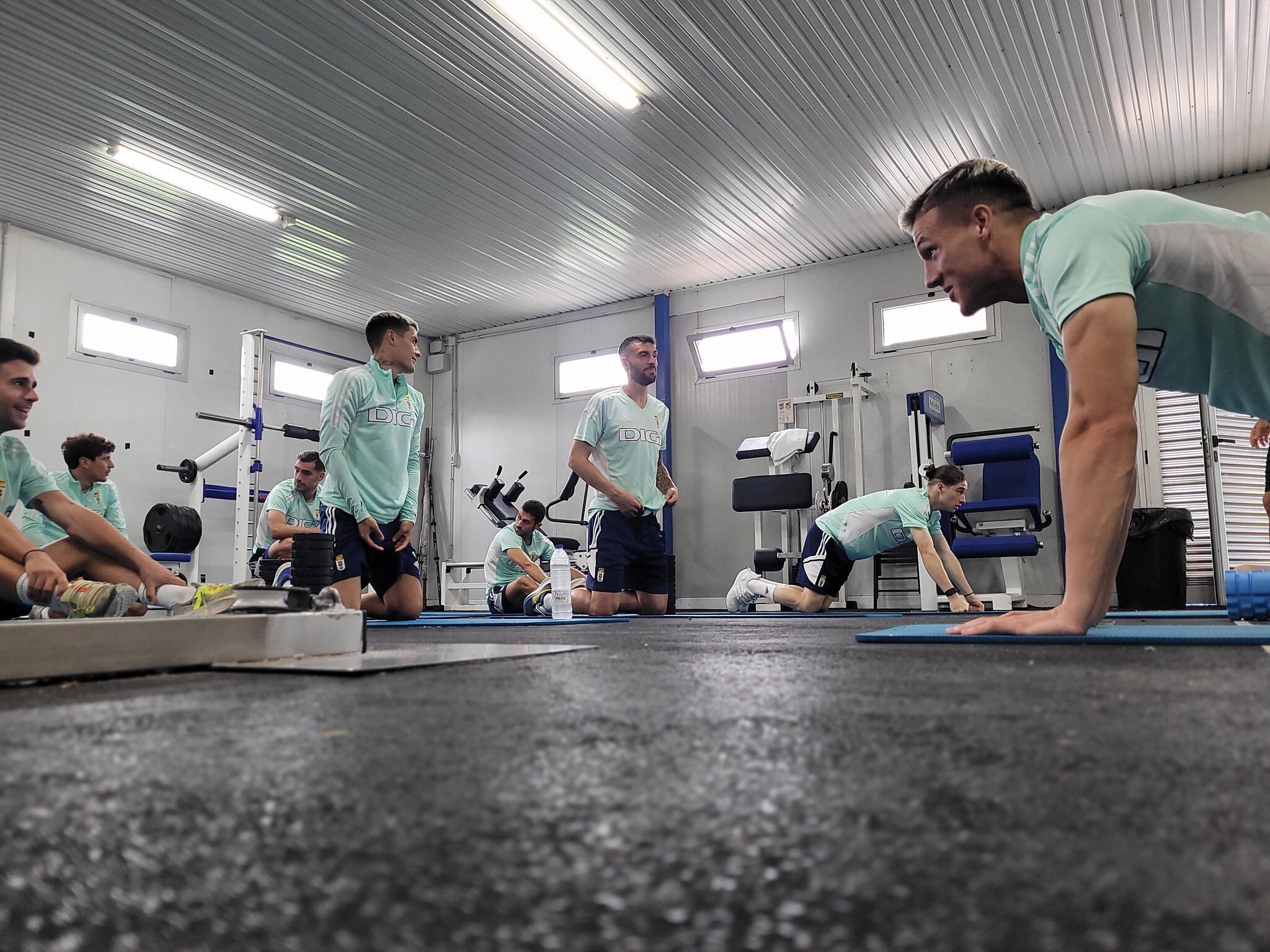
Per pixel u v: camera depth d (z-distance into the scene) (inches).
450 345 379.2
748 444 277.9
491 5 175.9
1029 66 194.4
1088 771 16.8
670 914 9.9
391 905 10.5
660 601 171.2
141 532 279.1
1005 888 10.4
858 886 10.6
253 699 31.1
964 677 35.0
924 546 170.9
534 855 12.1
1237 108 208.8
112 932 10.2
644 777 16.9
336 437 133.8
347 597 132.1
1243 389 60.3
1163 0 172.6
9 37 181.0
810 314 301.3
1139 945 8.6
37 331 261.9
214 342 310.0
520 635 89.7
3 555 77.4
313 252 286.0
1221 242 54.6
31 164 227.6
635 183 247.1
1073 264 54.1
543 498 349.1
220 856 12.5
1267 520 233.5
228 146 223.9
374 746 20.7
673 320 328.8
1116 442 52.7
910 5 175.9
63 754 20.2
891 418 281.4
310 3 174.4
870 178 244.8
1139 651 47.1
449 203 255.9
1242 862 11.2
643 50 189.6
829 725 23.0
